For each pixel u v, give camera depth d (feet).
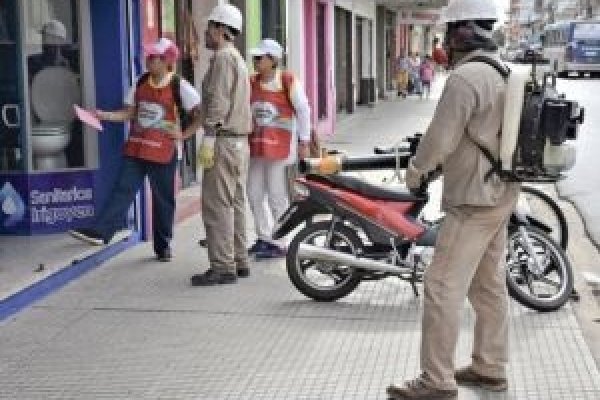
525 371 16.94
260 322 19.83
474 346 16.06
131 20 26.37
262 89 25.07
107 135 26.22
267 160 25.25
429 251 20.92
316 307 21.01
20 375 16.70
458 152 14.52
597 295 22.97
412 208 21.24
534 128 14.34
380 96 111.45
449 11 14.78
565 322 19.98
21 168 25.44
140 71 26.78
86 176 26.27
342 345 18.34
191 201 34.45
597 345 18.76
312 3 60.75
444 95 14.24
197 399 15.60
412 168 14.64
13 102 25.23
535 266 20.63
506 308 15.79
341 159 22.06
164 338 18.74
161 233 24.94
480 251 14.88
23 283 20.71
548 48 170.60
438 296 14.80
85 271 23.73
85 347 18.20
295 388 16.07
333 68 68.44
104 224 24.11
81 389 16.05
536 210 25.25
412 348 18.15
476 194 14.46
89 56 25.77
